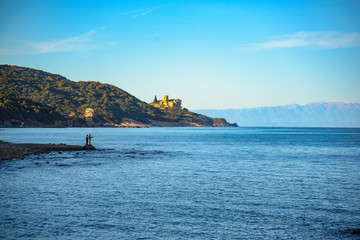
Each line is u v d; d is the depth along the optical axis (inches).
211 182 1309.1
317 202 986.7
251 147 3636.8
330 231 741.9
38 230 719.7
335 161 2182.6
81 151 2787.9
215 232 726.5
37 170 1593.3
